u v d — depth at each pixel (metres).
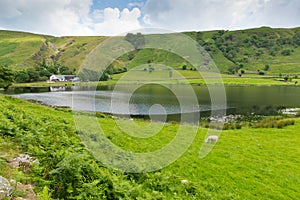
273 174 13.88
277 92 88.69
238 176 13.34
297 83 129.50
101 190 7.20
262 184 12.57
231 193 11.21
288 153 17.89
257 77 148.38
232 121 36.19
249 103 59.19
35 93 79.75
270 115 43.16
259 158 16.52
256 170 14.37
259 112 46.44
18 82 123.62
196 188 10.82
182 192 10.25
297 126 28.73
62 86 108.69
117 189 7.73
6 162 7.34
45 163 7.70
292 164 15.66
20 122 12.80
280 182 12.93
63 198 6.36
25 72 128.88
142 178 10.42
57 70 143.25
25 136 10.27
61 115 28.75
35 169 7.15
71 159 7.34
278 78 151.00
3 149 8.61
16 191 5.55
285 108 51.84
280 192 11.88
